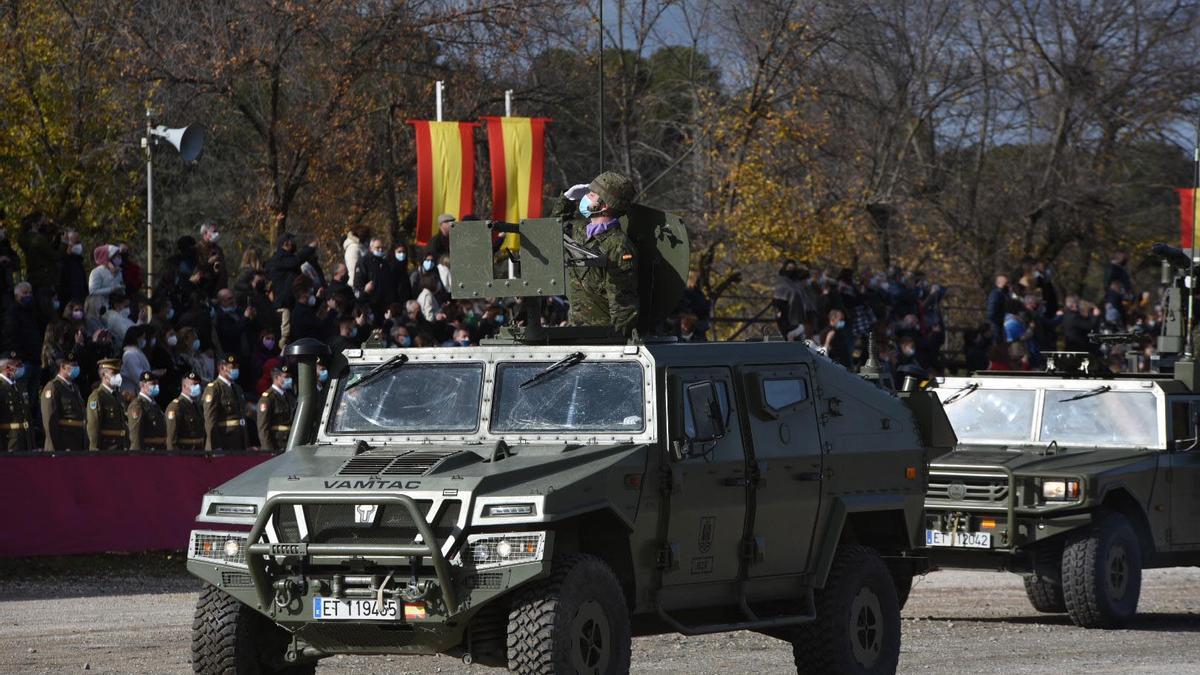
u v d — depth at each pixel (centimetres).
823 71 13962
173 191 12556
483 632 3231
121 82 10525
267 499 3203
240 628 3366
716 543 3572
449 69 12494
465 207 8475
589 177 14625
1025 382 5869
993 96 15062
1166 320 6831
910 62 14600
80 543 6006
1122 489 5419
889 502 4103
